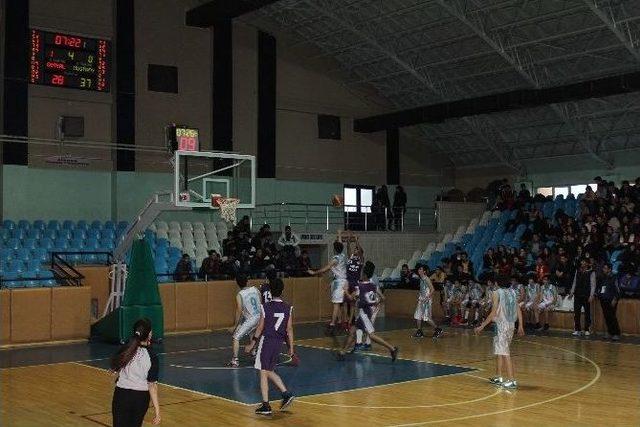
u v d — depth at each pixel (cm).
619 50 2216
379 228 2759
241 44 2644
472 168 3175
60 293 1703
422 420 921
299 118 2791
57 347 1625
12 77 2141
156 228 2314
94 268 1909
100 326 1700
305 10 2489
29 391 1119
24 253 1939
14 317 1636
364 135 2977
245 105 2639
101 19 2330
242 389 1127
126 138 2344
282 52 2745
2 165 2136
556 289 1973
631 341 1728
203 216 2505
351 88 2927
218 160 2519
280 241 2322
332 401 1038
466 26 2314
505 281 1166
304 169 2791
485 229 2633
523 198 2680
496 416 945
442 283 2250
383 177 3025
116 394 661
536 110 2645
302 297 2173
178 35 2489
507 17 2183
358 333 1570
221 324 1984
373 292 1399
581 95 2256
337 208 2867
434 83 2702
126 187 2336
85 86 2266
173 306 1900
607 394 1091
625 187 2308
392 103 2983
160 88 2444
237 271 2048
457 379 1213
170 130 1709
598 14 1969
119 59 2342
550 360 1429
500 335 1154
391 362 1395
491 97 2461
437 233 2733
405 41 2514
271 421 916
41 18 2216
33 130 2198
